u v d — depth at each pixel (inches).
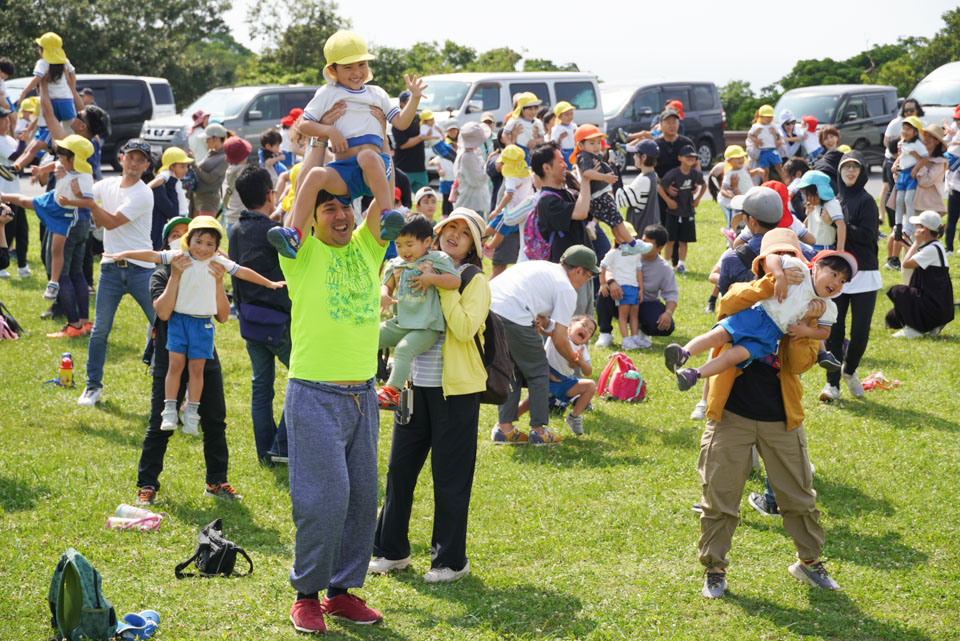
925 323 388.5
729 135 1145.4
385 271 204.7
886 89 1035.3
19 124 557.9
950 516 224.1
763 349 178.7
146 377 326.6
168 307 215.5
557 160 310.3
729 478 183.2
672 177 498.0
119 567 188.1
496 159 499.8
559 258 313.1
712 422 186.2
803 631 173.0
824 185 298.5
